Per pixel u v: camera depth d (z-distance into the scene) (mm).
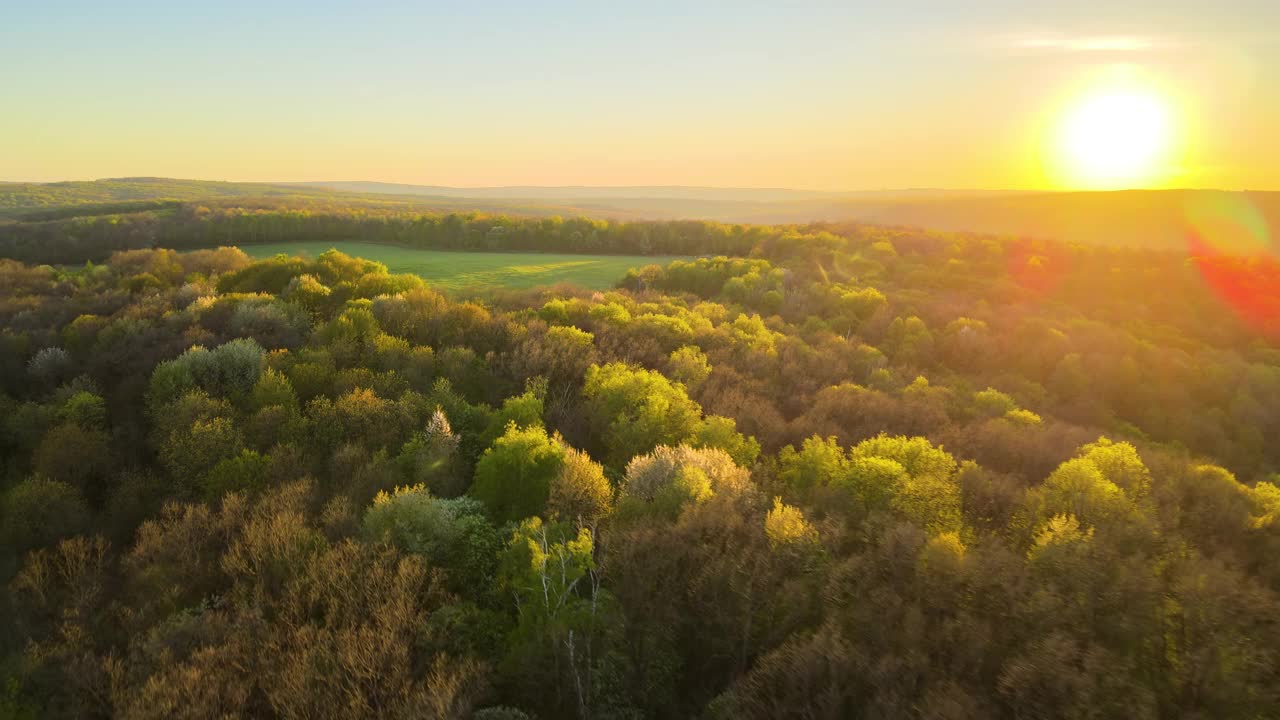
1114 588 22484
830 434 47688
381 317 56750
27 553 29062
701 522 26469
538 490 31438
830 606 22719
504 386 48562
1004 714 18547
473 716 19781
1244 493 41000
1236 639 20375
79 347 50906
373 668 20234
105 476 36594
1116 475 38812
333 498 30797
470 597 25500
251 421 37500
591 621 22328
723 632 23094
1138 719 17859
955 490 33438
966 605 22453
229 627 22469
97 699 21281
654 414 39969
